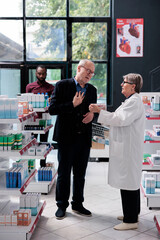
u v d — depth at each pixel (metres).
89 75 4.16
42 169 5.48
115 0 8.27
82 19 8.65
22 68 8.83
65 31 8.73
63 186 4.33
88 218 4.38
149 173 5.05
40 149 4.77
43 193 5.38
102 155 7.67
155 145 6.34
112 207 4.81
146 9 8.29
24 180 3.98
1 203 4.38
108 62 8.68
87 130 4.29
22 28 8.73
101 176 6.52
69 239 3.77
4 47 8.77
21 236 3.60
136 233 3.93
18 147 3.89
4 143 3.78
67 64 8.81
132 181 3.88
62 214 4.34
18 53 8.81
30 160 5.17
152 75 8.43
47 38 8.76
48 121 6.13
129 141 3.87
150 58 8.39
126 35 8.34
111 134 3.96
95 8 8.62
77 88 4.26
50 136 9.01
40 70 6.42
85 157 4.36
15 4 8.66
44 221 4.27
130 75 3.95
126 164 3.87
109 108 8.55
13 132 4.36
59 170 4.34
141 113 3.92
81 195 4.46
